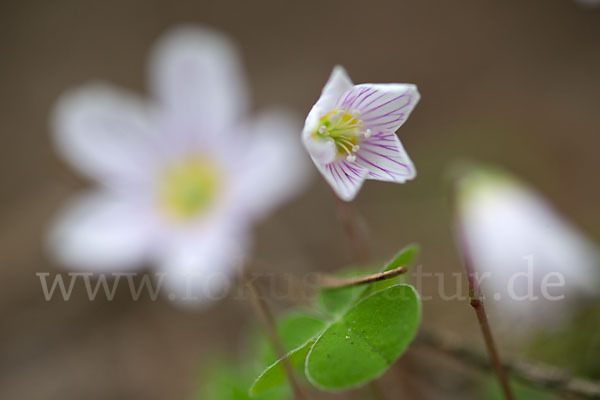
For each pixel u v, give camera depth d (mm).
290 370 217
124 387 366
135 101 319
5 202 471
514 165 431
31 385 372
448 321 289
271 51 555
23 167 493
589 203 388
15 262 426
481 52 522
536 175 420
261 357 249
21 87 542
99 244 313
